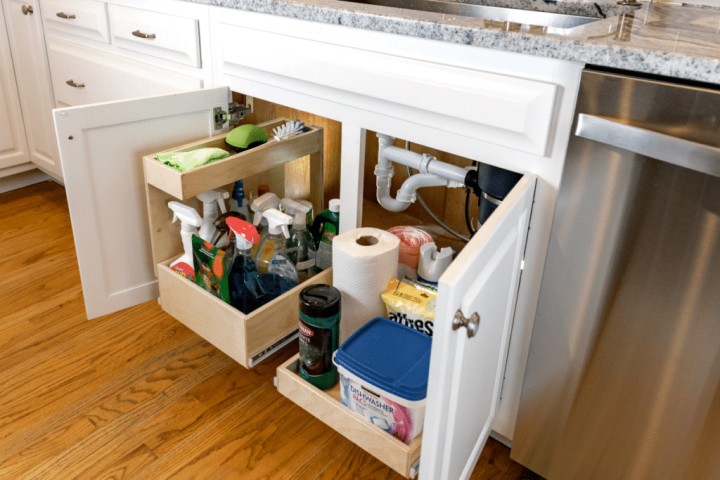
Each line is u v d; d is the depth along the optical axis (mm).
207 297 1240
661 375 943
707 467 942
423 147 1777
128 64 1709
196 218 1277
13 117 2213
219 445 1250
